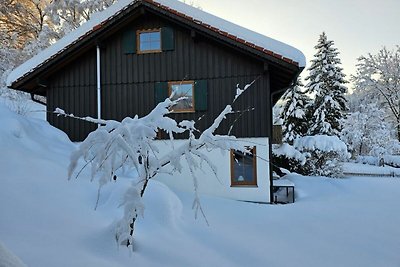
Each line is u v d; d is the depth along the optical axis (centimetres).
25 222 375
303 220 764
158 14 1030
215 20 985
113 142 344
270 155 1013
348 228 704
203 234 554
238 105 1014
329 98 2391
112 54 1096
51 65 1078
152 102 1067
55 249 325
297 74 986
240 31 973
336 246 580
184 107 1040
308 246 572
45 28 2008
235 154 1002
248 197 989
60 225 391
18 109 1089
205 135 393
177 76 1054
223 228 618
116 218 421
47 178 532
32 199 440
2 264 177
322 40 2575
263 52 952
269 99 1003
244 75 1019
